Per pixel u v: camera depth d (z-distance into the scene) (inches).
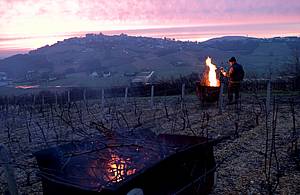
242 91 740.7
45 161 169.6
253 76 845.2
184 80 879.7
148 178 156.6
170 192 171.2
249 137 343.3
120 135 216.1
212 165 210.8
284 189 213.2
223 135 357.7
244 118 445.4
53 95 956.0
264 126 390.6
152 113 538.0
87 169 169.9
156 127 425.7
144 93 884.0
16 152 346.0
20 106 766.5
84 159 180.5
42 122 552.7
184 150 179.5
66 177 159.0
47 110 697.6
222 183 228.5
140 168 163.9
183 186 181.2
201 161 199.0
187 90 834.8
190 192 187.8
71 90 964.6
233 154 289.1
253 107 503.2
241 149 302.8
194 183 187.2
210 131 382.6
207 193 206.2
